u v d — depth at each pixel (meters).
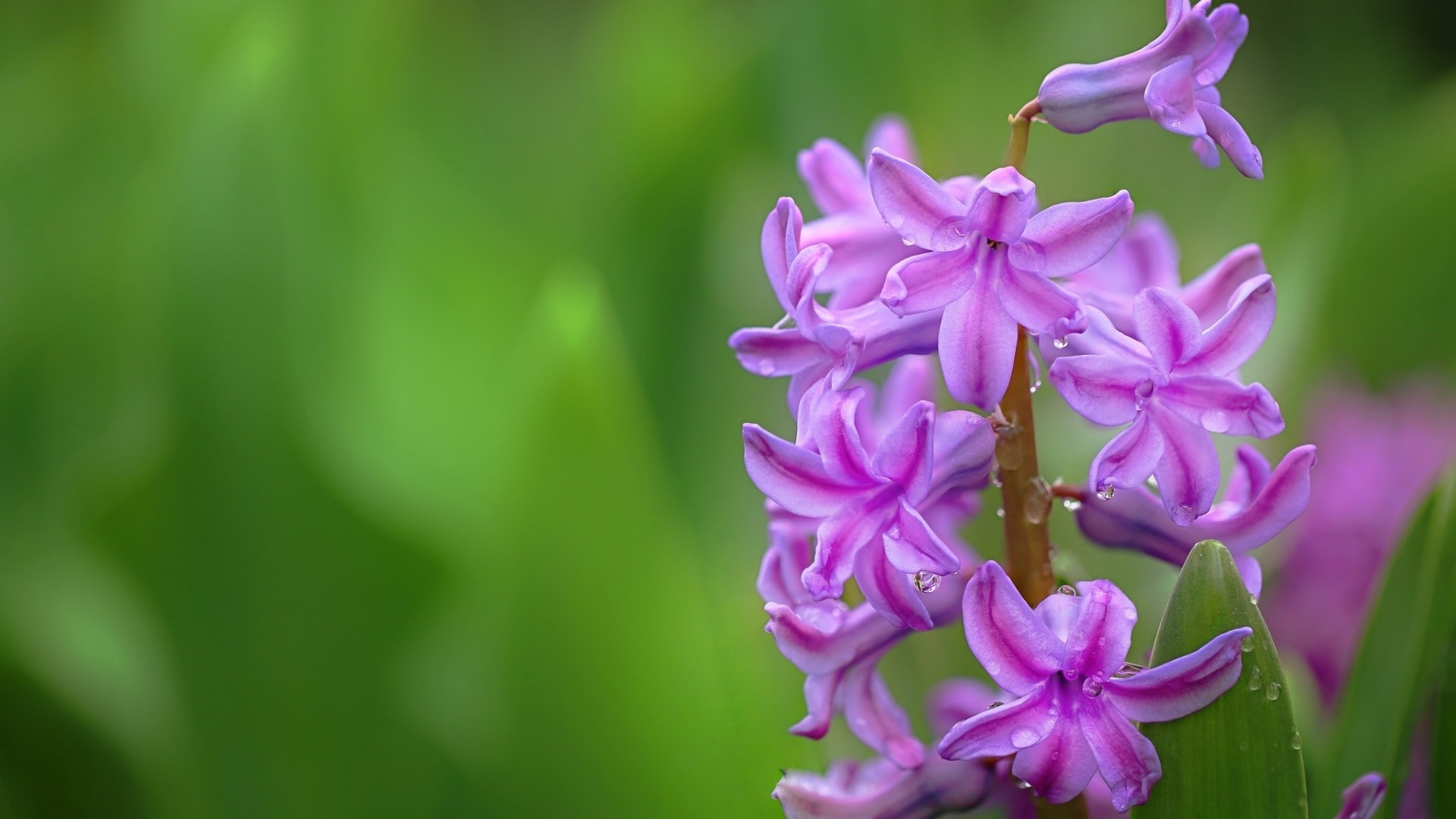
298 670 0.75
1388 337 1.10
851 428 0.58
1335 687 0.82
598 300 0.69
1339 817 0.61
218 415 0.73
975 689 0.65
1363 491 0.89
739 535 0.91
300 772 0.75
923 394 0.63
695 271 1.01
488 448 0.82
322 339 0.75
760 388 1.01
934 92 1.14
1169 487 0.58
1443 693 0.62
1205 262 1.15
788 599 0.61
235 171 0.73
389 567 0.74
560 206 1.16
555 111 1.50
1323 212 0.86
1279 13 1.76
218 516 0.73
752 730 0.65
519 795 0.70
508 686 0.70
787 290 0.59
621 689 0.69
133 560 0.73
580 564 0.69
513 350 0.98
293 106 0.75
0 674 0.72
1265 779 0.58
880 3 1.09
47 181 1.07
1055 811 0.61
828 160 0.61
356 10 0.84
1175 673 0.58
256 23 0.86
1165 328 0.58
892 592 0.58
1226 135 0.58
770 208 1.08
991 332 0.58
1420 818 0.65
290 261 0.73
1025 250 0.58
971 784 0.61
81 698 0.75
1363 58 1.71
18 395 0.96
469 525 0.82
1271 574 0.83
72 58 1.17
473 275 1.01
